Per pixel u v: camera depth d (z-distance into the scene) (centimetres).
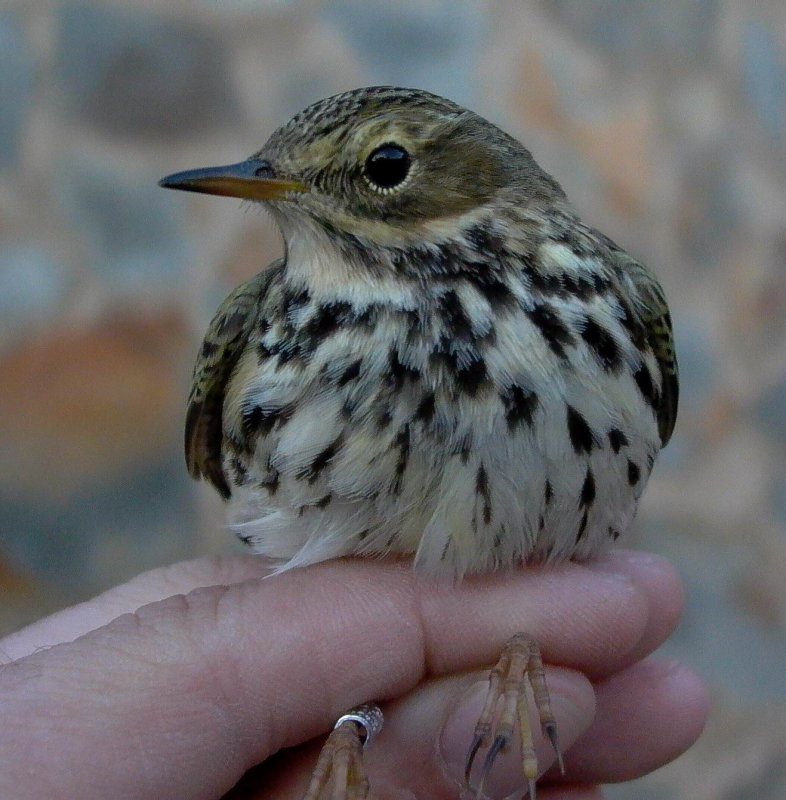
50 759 26
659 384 28
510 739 27
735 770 39
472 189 27
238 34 40
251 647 27
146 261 38
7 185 38
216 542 38
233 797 28
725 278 43
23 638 29
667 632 30
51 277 38
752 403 42
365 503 27
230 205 38
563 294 27
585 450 27
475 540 27
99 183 39
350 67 40
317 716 27
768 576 41
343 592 27
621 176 42
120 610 29
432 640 28
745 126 44
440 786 28
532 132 41
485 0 41
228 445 29
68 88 39
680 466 42
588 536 28
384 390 27
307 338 27
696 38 43
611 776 30
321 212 27
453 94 41
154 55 39
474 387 27
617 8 42
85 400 38
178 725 26
